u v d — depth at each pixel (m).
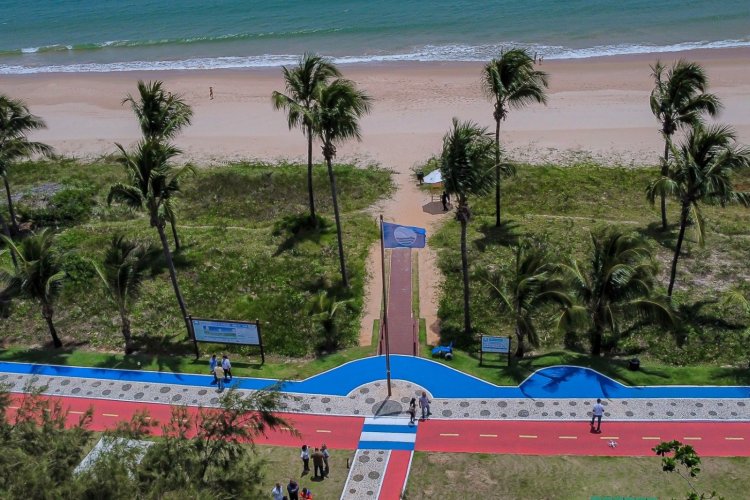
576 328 34.28
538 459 30.08
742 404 32.66
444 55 92.25
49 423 23.45
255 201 57.12
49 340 40.72
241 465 26.36
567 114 70.94
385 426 32.47
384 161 62.88
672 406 32.72
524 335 36.88
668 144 40.16
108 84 90.44
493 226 50.56
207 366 37.50
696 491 27.55
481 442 31.27
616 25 99.56
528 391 34.22
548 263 35.34
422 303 42.38
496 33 99.75
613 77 80.56
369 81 83.94
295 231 50.72
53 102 84.69
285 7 122.94
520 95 45.50
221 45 104.56
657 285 42.50
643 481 28.42
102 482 20.53
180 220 54.38
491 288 36.56
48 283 37.44
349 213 54.06
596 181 56.97
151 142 35.16
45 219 54.53
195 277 46.03
